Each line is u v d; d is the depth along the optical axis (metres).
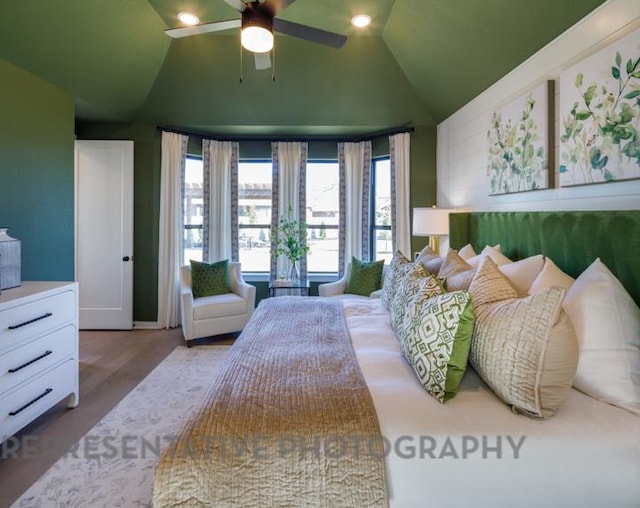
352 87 3.89
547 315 1.26
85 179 4.27
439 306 1.43
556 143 2.20
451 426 1.20
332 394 1.38
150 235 4.40
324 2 2.86
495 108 2.91
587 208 1.94
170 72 3.73
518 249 2.44
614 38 1.75
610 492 1.14
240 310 4.03
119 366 3.29
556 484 1.14
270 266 4.86
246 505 1.08
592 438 1.17
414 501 1.14
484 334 1.38
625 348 1.32
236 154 4.79
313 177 4.97
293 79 3.79
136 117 4.23
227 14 2.99
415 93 3.96
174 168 4.40
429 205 4.44
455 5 2.54
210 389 1.44
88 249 4.30
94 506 1.68
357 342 2.02
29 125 2.85
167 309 4.40
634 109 1.60
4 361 1.97
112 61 3.23
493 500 1.15
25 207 2.83
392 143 4.47
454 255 2.39
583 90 1.89
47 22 2.57
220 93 3.96
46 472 1.91
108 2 2.70
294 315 2.58
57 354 2.37
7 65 2.65
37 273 2.95
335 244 5.00
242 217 4.98
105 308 4.33
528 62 2.48
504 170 2.76
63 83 3.12
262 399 1.34
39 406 2.21
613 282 1.41
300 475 1.10
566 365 1.25
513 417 1.25
